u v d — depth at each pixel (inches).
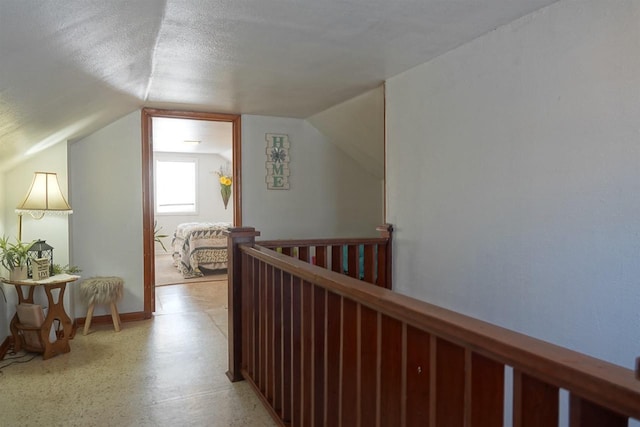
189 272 229.6
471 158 93.7
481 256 91.4
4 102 76.5
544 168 77.1
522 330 82.0
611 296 66.9
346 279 57.5
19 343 120.6
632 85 63.6
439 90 102.7
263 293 88.4
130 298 153.6
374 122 154.2
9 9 48.6
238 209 171.5
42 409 87.7
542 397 30.6
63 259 138.3
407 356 44.8
